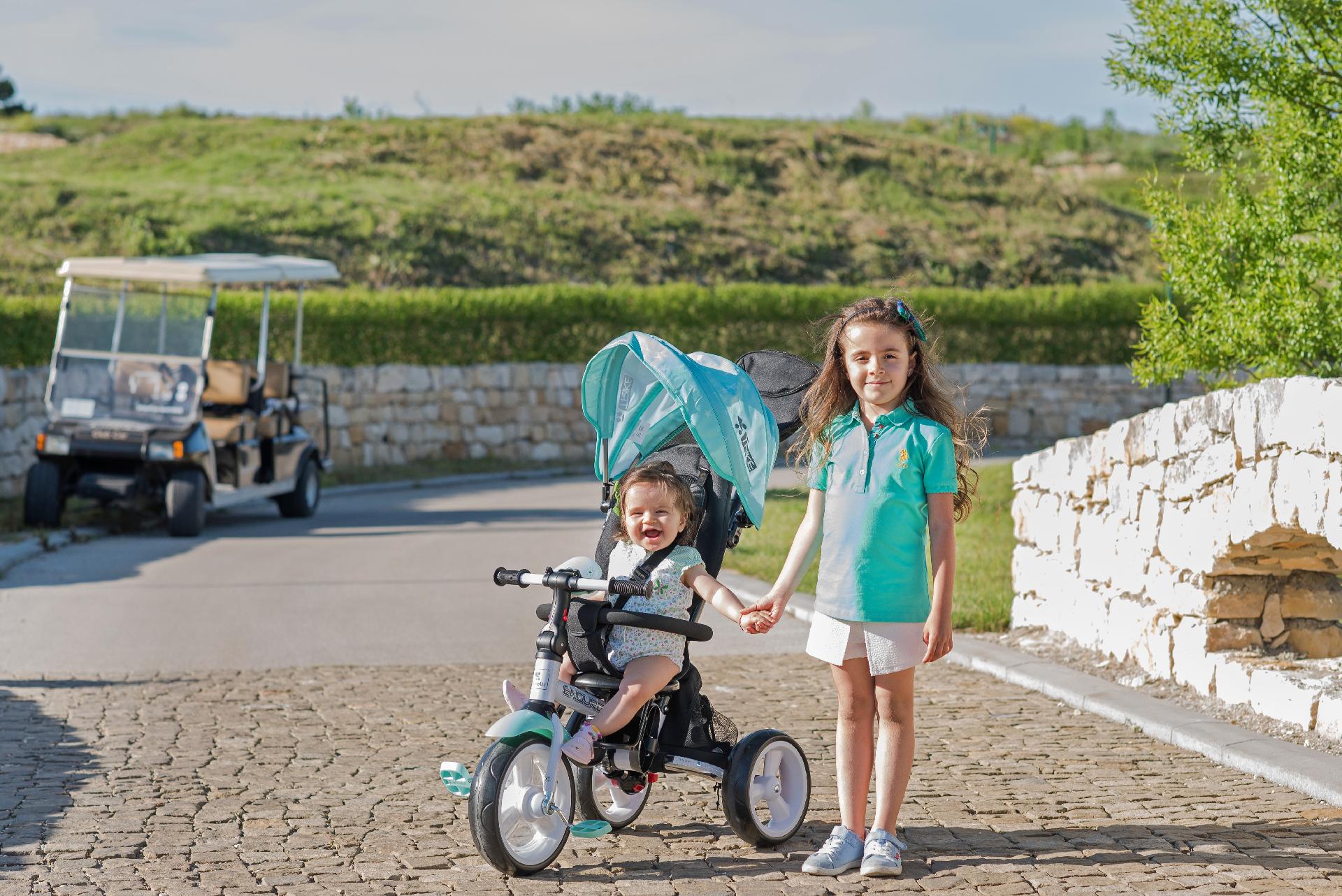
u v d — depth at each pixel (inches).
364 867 169.9
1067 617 318.3
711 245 1284.4
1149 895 157.6
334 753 229.8
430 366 982.4
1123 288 1138.0
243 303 935.0
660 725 175.3
